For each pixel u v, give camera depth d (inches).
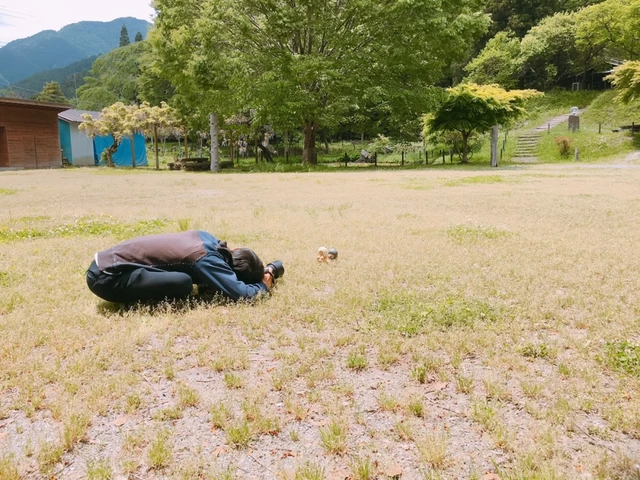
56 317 135.4
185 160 1138.7
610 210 333.1
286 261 195.8
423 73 1139.9
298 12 974.4
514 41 1787.6
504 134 1432.1
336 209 358.6
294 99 989.8
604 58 1870.1
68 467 74.4
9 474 71.3
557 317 131.6
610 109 1525.6
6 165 1185.4
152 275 140.2
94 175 902.4
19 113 1199.6
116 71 3004.4
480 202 392.5
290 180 685.9
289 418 86.4
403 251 213.6
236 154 1529.3
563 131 1349.7
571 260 194.2
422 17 991.6
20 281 172.4
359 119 1341.0
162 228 276.7
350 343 119.0
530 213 327.9
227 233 256.7
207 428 84.0
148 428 83.5
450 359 108.3
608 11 1555.1
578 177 647.1
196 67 987.9
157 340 122.0
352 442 79.1
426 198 427.8
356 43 1043.3
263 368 106.1
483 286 160.9
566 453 75.0
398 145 1392.7
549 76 1834.4
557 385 96.0
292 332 127.0
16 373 102.0
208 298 151.1
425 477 69.8
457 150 1234.6
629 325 125.6
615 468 71.2
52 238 256.8
